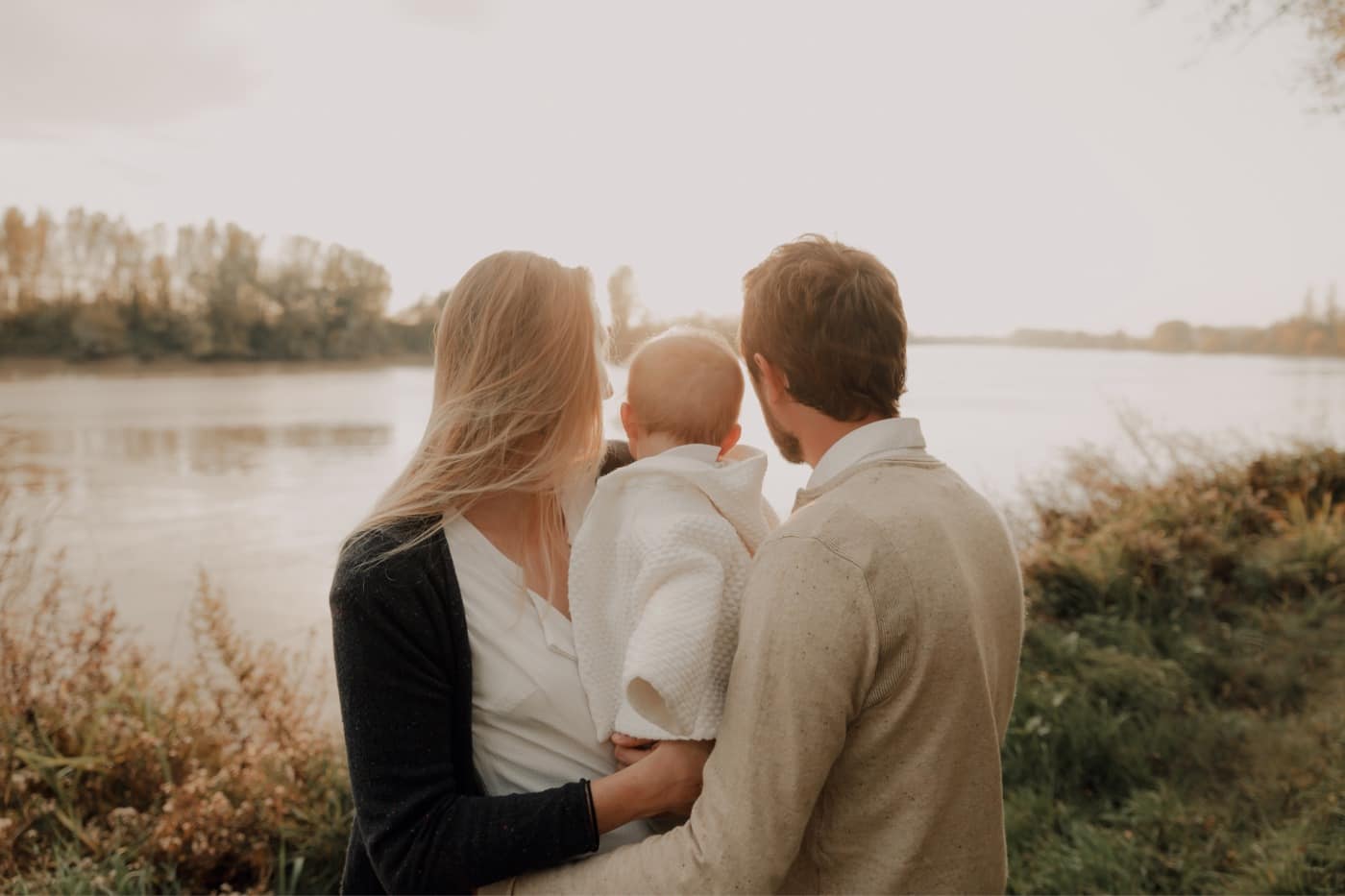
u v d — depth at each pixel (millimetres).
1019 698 4301
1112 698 4449
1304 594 6066
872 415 1229
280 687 4133
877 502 1120
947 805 1099
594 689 1265
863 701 1078
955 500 1203
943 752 1087
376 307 102188
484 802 1167
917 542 1092
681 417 1396
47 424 39812
